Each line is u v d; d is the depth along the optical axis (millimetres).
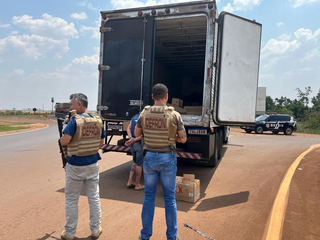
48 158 8203
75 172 3082
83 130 3062
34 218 3752
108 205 4305
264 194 4922
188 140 5613
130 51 5891
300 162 7777
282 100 56375
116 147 6012
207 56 5316
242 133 21141
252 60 5691
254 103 5746
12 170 6590
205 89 5336
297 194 4789
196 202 4496
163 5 5598
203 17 5855
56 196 4680
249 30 5633
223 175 6367
